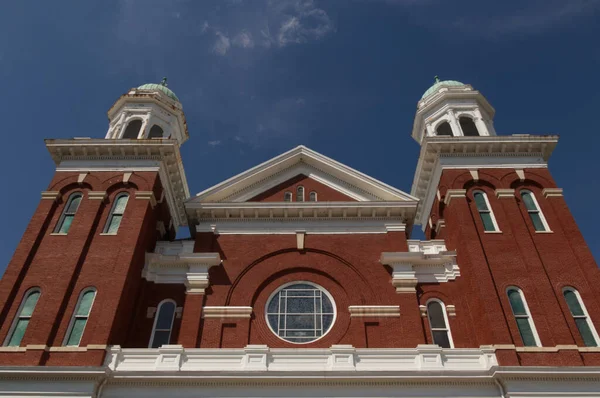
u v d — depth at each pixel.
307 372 18.44
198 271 23.00
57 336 19.78
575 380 18.28
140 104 30.66
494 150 26.78
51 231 23.25
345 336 21.12
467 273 22.39
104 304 20.47
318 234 24.55
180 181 28.03
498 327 20.08
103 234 23.14
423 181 28.59
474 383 18.50
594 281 21.50
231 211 25.03
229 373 18.42
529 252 22.62
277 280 23.11
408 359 19.45
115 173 25.72
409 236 25.83
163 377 18.39
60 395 17.81
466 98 31.11
